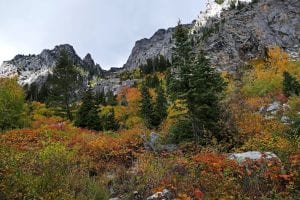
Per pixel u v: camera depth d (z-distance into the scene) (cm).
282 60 4500
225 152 1484
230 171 977
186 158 1262
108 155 1384
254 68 4712
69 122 3266
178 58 1841
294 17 9144
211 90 1744
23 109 2767
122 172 1100
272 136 1525
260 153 1116
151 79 7156
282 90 3216
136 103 3972
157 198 880
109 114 3503
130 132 1909
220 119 1716
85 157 1272
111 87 11306
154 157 1349
